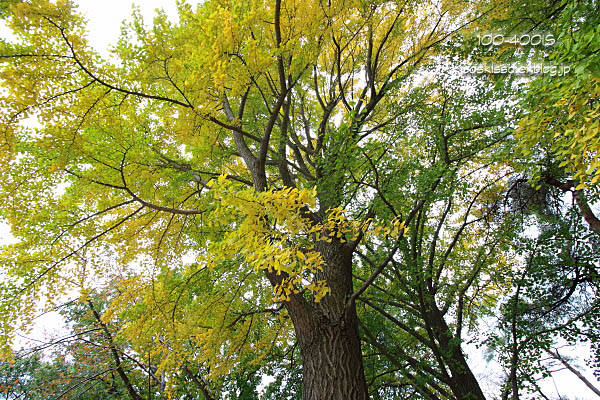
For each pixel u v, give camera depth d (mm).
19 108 3082
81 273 4590
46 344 6320
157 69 3658
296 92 6230
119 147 4164
